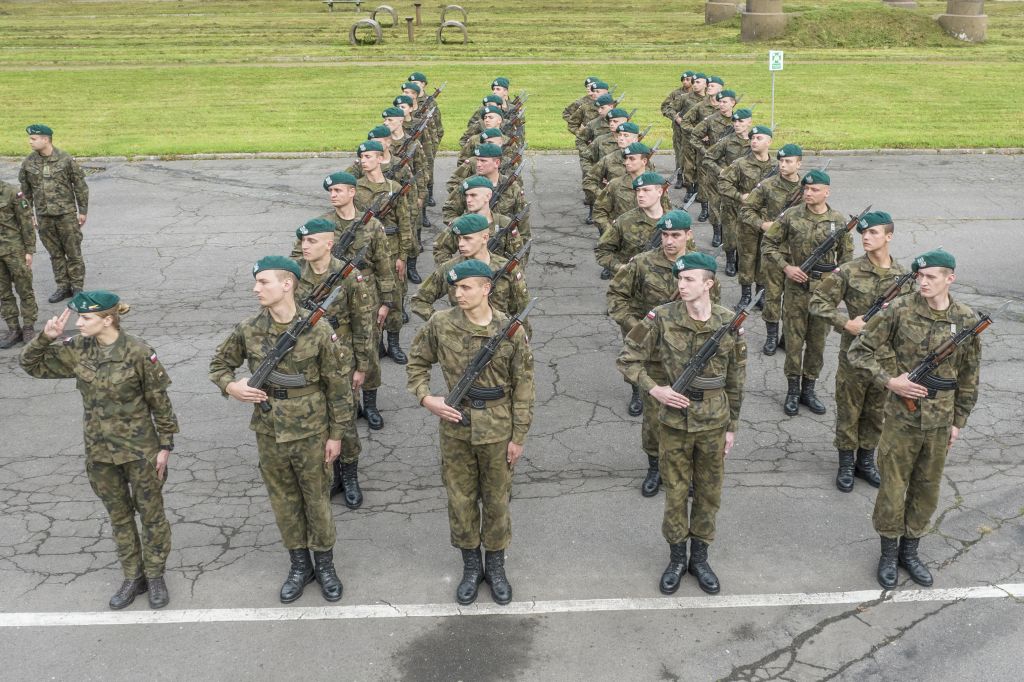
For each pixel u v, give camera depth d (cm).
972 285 1168
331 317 705
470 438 554
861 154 1892
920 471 581
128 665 531
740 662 529
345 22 3650
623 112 1286
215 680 518
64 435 823
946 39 3161
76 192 1146
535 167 1834
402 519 684
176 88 2539
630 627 559
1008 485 715
